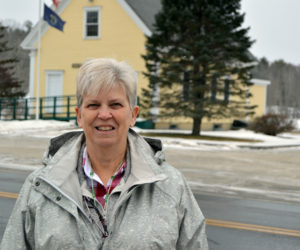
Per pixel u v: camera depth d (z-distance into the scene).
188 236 1.80
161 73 20.59
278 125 27.02
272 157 15.41
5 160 11.58
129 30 25.48
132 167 1.80
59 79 27.52
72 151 1.82
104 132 1.78
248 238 5.39
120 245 1.69
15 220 1.75
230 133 25.61
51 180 1.72
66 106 24.86
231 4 19.75
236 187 9.16
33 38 27.97
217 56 20.48
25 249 1.75
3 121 22.14
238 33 19.84
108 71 1.74
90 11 26.59
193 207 1.85
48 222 1.69
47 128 20.56
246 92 21.41
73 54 27.05
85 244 1.68
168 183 1.81
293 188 9.44
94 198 1.79
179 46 20.58
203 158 13.77
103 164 1.87
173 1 20.31
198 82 20.48
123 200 1.73
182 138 19.56
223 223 6.04
